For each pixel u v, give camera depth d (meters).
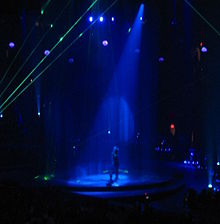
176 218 9.38
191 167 24.31
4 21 23.38
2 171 18.67
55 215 7.75
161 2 25.41
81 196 12.76
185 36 25.55
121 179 17.50
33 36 24.08
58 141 25.19
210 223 9.12
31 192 10.46
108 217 8.04
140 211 9.16
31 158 21.86
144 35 26.27
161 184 16.25
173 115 28.22
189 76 26.30
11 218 7.25
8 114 24.05
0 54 24.03
